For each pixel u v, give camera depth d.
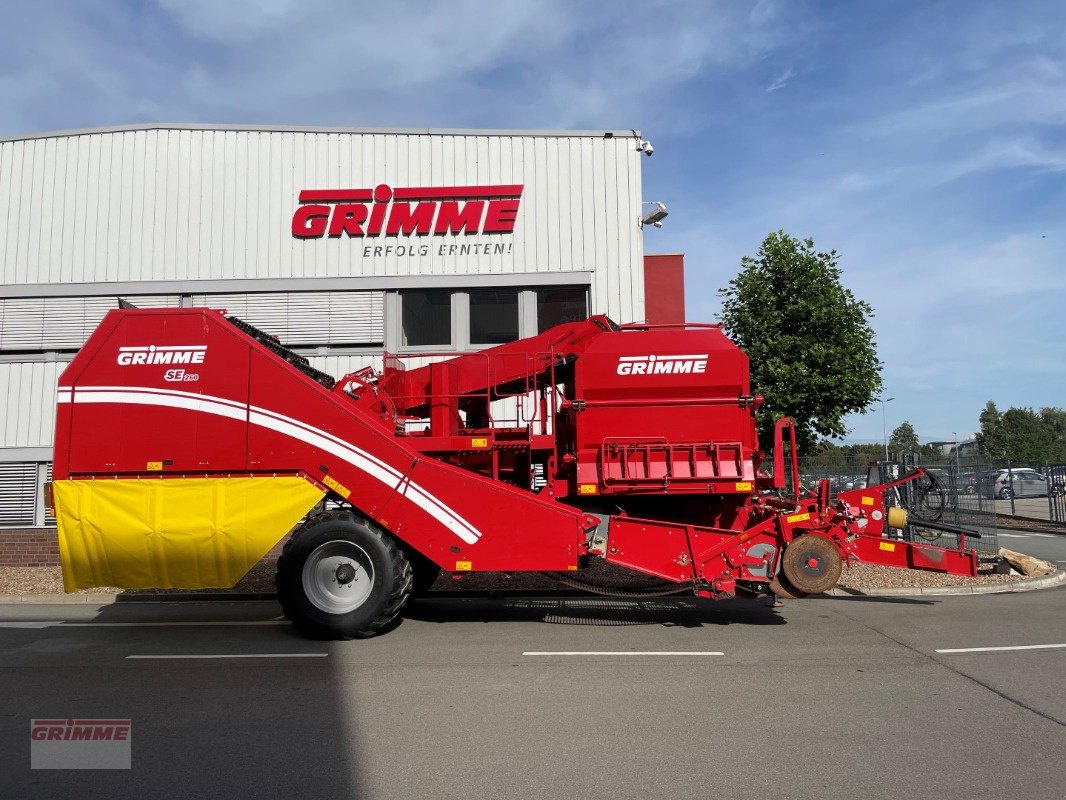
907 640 7.15
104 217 14.23
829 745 4.41
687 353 8.01
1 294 14.11
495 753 4.33
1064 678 5.80
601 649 6.91
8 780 3.98
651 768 4.09
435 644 7.19
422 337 14.19
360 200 14.23
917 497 11.09
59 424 7.70
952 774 3.98
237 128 14.31
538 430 9.03
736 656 6.59
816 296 12.94
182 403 7.71
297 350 14.06
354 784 3.91
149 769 4.12
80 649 7.11
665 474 7.89
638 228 14.16
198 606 9.67
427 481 7.61
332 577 7.52
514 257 14.16
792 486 8.62
